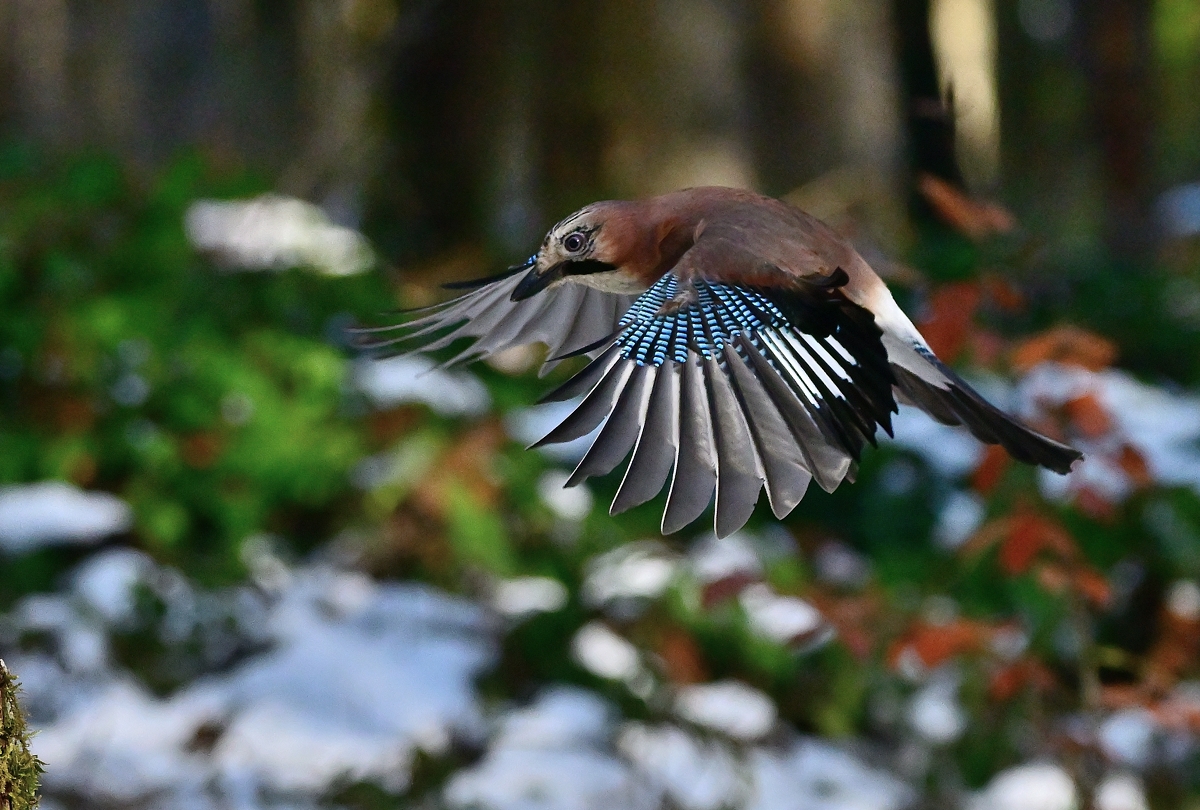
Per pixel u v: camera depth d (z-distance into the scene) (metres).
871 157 16.70
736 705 10.43
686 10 16.66
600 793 9.54
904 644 8.53
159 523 11.40
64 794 9.25
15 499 11.53
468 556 11.41
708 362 3.98
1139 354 15.74
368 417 12.02
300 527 12.20
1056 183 27.83
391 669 10.66
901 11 20.81
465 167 17.69
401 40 17.39
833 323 4.13
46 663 10.52
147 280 12.66
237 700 10.26
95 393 11.92
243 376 11.85
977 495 9.09
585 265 4.98
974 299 7.93
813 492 12.23
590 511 11.77
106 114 18.92
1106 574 10.38
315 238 13.62
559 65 17.09
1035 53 28.09
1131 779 9.78
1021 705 9.68
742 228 4.58
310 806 9.27
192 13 19.12
